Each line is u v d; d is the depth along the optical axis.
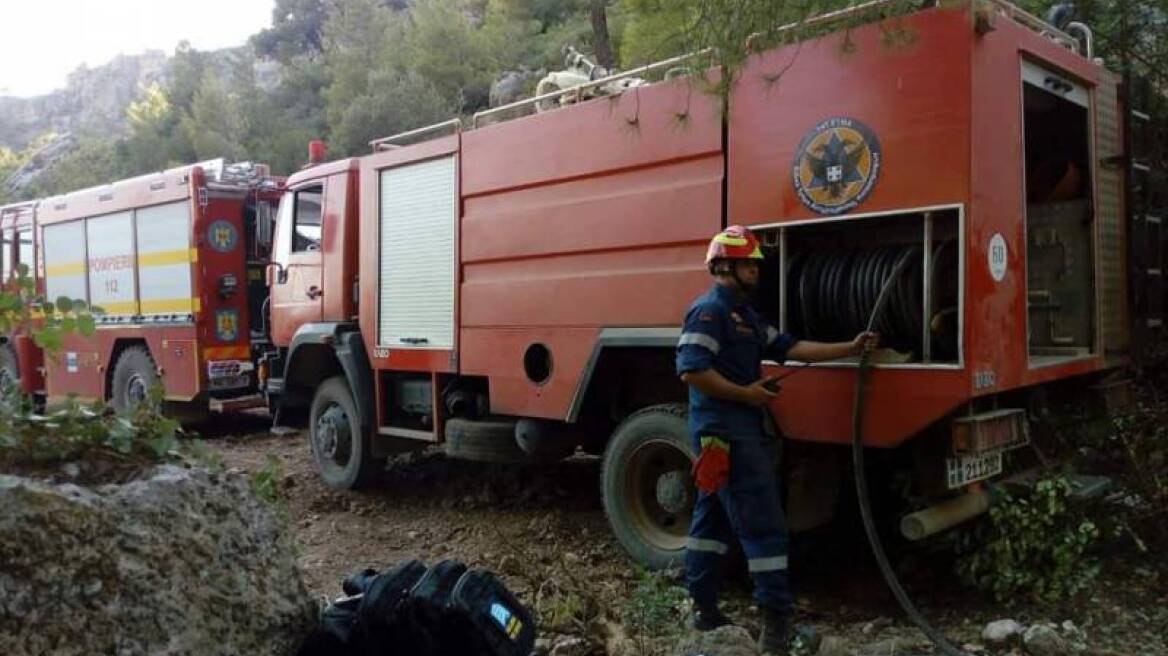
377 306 7.09
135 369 11.16
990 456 4.22
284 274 8.30
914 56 4.01
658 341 5.04
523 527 6.32
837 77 4.25
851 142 4.19
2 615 2.24
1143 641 3.87
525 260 5.89
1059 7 5.39
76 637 2.35
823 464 4.73
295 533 6.39
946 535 4.53
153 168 33.84
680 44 4.91
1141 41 6.73
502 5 27.97
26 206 12.88
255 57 46.44
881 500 5.14
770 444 4.46
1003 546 4.24
